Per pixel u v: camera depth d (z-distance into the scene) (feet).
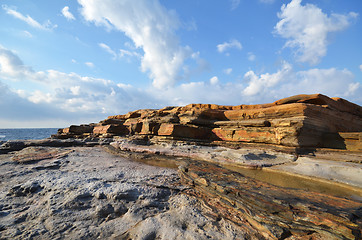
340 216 10.46
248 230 11.78
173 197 16.62
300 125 31.17
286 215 11.73
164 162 30.35
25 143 44.21
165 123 51.13
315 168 22.11
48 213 13.12
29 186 17.11
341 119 40.86
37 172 22.94
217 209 14.33
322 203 12.64
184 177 21.26
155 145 45.60
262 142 37.29
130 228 11.75
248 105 51.90
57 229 11.34
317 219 10.82
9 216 12.62
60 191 16.55
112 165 27.76
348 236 9.46
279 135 33.58
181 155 33.86
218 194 15.94
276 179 19.83
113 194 15.84
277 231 10.85
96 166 26.84
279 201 12.98
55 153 35.06
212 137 48.37
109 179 20.49
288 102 42.24
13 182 19.39
